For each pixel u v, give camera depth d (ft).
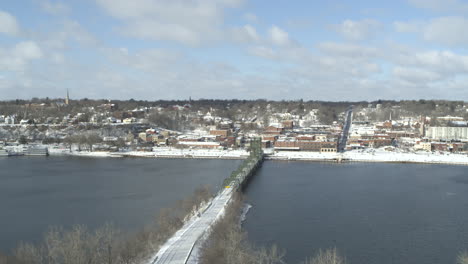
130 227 480.23
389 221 516.32
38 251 380.78
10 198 639.76
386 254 411.34
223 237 382.83
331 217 533.14
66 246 327.47
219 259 336.90
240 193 629.92
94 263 315.58
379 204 599.98
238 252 337.11
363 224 504.43
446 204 598.75
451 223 507.71
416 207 582.35
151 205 583.58
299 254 406.41
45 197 644.69
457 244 437.99
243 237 427.74
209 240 385.91
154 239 392.88
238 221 504.43
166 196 641.81
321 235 463.42
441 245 435.12
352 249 423.23
